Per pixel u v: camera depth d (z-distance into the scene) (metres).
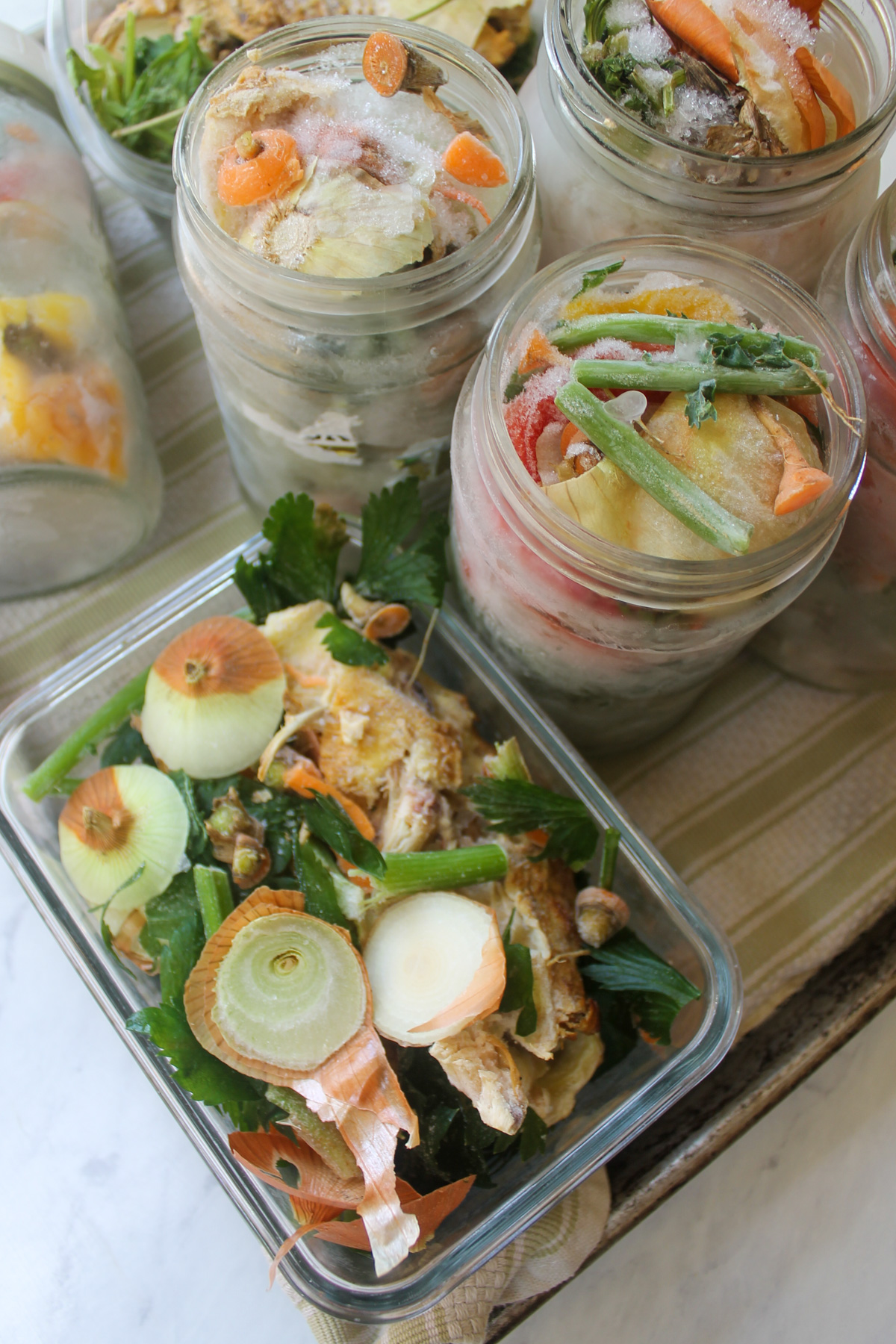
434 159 0.41
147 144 0.49
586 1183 0.43
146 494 0.48
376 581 0.45
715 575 0.37
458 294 0.40
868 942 0.47
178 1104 0.40
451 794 0.43
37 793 0.43
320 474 0.46
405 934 0.41
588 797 0.43
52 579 0.49
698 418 0.37
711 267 0.40
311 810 0.41
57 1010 0.46
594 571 0.37
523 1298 0.42
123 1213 0.44
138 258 0.53
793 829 0.48
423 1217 0.38
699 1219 0.45
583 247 0.43
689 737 0.49
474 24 0.47
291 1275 0.39
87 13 0.50
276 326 0.41
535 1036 0.40
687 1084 0.40
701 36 0.41
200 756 0.42
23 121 0.48
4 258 0.45
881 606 0.45
